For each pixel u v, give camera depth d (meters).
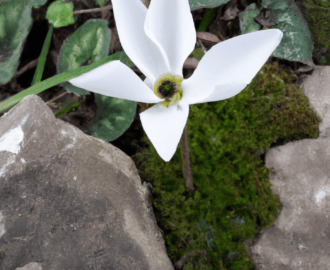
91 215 0.11
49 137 0.11
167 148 0.08
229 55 0.08
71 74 0.12
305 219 0.12
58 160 0.11
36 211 0.11
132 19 0.09
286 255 0.12
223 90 0.08
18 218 0.11
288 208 0.12
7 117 0.11
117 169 0.11
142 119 0.09
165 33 0.09
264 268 0.12
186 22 0.09
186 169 0.12
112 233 0.11
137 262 0.11
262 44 0.08
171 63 0.09
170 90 0.09
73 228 0.11
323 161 0.12
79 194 0.11
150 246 0.11
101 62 0.12
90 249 0.11
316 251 0.12
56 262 0.11
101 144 0.11
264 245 0.12
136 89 0.08
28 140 0.11
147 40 0.09
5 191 0.11
